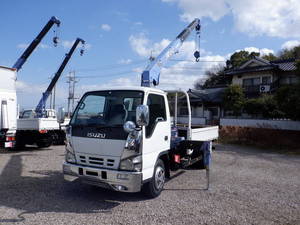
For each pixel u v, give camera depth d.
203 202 4.46
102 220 3.54
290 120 15.90
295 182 6.27
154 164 4.37
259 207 4.35
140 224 3.46
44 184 5.21
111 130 3.98
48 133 10.24
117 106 4.29
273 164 8.83
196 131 6.87
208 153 5.59
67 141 4.42
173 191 5.05
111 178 3.85
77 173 4.18
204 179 6.16
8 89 9.32
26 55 15.52
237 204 4.45
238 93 20.92
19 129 9.62
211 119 23.05
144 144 4.03
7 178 5.62
